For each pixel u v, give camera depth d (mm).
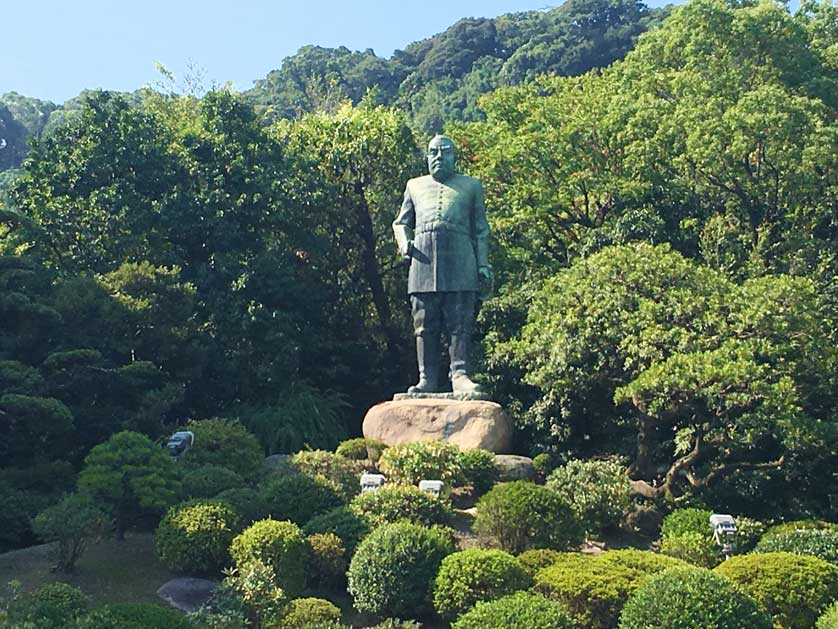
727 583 12375
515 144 28531
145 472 16422
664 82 30219
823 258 24297
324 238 28953
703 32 29656
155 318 23047
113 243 26062
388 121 29875
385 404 21406
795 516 19906
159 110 35406
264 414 24047
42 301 21625
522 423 22344
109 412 20781
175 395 21578
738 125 25203
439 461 18609
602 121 28188
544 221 29000
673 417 20719
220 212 26484
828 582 13227
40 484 18656
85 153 26891
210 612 12633
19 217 24359
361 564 14117
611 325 20531
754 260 24500
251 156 28078
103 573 15203
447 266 21875
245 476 18797
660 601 12148
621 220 26125
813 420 19297
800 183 25688
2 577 15016
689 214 27531
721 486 20234
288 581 14266
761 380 18766
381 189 30188
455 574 13547
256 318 25109
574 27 57875
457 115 51688
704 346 19703
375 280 29797
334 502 16672
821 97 29109
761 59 29875
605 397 21938
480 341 24672
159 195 27172
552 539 15594
